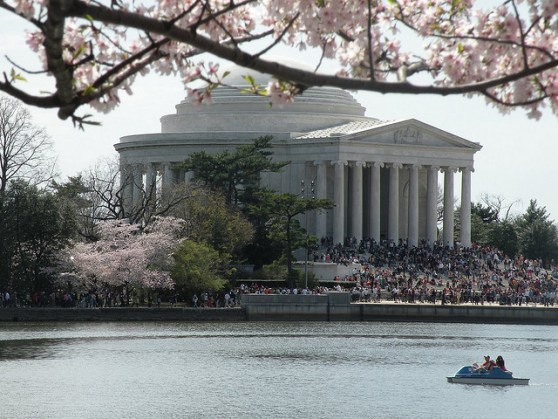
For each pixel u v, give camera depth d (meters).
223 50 33.44
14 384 124.56
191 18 37.66
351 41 40.53
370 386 128.12
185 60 37.50
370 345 174.62
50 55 30.80
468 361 154.50
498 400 119.88
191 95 38.09
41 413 106.44
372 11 40.31
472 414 110.38
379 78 40.66
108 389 121.81
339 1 38.16
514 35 38.56
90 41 34.53
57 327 196.38
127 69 36.69
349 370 142.12
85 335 181.75
